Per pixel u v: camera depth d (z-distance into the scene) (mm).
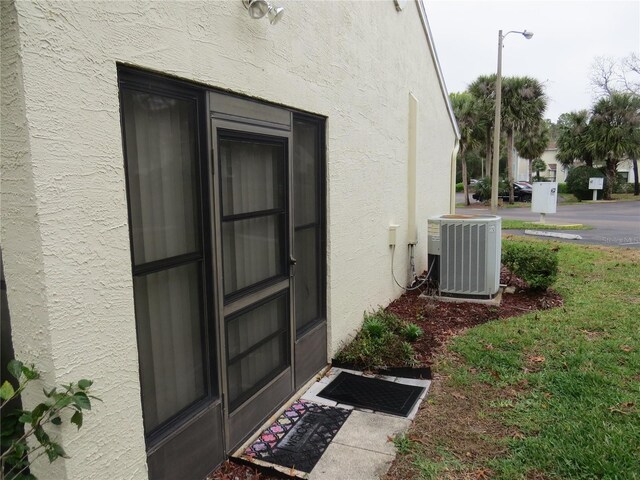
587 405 3156
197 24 2148
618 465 2469
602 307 5469
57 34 1511
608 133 28750
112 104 1727
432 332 4719
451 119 9234
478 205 28984
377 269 5066
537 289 6270
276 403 3096
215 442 2469
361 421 3025
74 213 1598
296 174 3410
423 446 2715
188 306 2354
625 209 23062
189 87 2189
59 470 1632
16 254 1547
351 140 4160
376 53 4719
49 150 1503
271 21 2598
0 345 1693
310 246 3697
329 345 3908
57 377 1561
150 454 2037
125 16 1765
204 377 2469
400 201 5887
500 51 15680
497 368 3807
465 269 5859
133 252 2000
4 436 1637
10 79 1435
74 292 1612
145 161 2041
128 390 1865
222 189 2557
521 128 27938
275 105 2908
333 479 2420
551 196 15938
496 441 2754
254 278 2918
